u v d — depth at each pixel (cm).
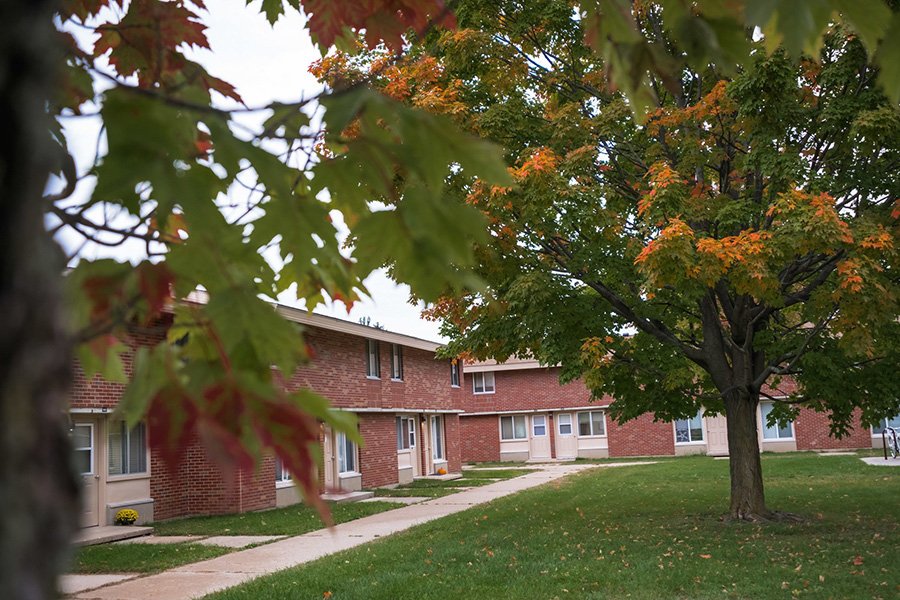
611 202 1073
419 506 1702
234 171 104
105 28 148
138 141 94
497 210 920
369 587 800
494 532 1189
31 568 51
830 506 1369
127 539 1302
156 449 80
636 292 1118
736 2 134
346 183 127
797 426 3180
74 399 1311
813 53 130
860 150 914
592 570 848
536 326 1030
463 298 1016
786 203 848
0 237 54
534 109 1127
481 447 3688
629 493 1762
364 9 193
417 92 985
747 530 1096
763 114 926
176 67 181
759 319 1092
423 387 2602
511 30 1045
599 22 133
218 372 108
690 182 1092
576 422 3550
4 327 53
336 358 2036
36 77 56
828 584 747
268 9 230
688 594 733
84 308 96
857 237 871
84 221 105
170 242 111
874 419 1123
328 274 156
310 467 84
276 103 100
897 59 128
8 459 52
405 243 120
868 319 862
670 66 133
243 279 129
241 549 1152
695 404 1264
